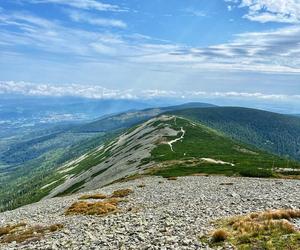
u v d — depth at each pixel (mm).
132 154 165375
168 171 92875
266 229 20875
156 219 29875
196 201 39250
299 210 25062
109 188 71688
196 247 19641
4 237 32625
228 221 25172
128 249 21141
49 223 36125
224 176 77875
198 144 164500
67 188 182750
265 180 65812
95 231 28047
